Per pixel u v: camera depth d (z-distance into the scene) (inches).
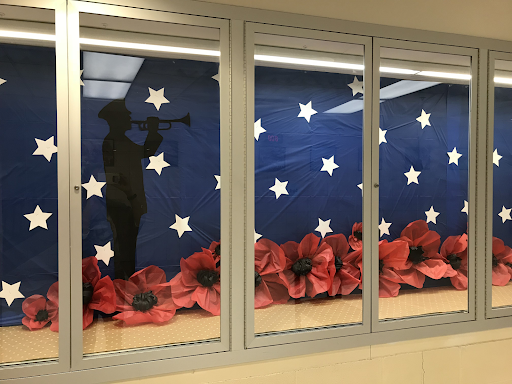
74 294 62.4
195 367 67.2
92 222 64.0
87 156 63.5
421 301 81.2
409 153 80.3
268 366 71.5
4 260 61.1
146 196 66.4
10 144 61.1
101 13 62.9
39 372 60.9
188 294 68.4
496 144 87.0
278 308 72.6
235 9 68.7
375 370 77.6
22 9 60.7
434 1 80.0
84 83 63.1
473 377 84.2
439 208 82.5
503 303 87.4
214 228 69.6
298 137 73.5
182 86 67.6
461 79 83.2
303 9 72.2
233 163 69.3
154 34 66.1
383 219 79.0
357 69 76.3
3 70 60.5
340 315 76.0
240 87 69.4
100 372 63.1
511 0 85.5
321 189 75.1
